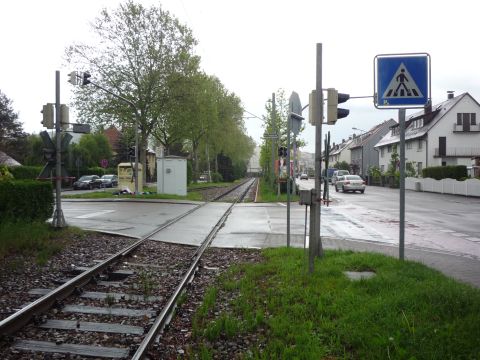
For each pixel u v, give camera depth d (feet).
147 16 110.93
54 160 40.63
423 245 37.65
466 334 13.33
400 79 23.90
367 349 13.39
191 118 122.52
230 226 49.60
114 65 110.93
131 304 19.51
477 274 24.53
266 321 16.38
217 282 23.45
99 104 110.42
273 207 77.87
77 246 33.83
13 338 14.93
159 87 111.24
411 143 197.77
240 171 358.64
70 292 20.68
